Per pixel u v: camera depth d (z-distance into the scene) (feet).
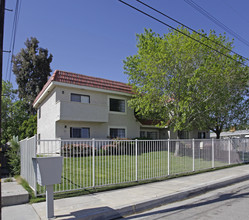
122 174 31.40
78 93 61.00
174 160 34.68
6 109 110.52
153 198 22.18
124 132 69.05
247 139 53.67
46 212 17.71
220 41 54.39
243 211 19.36
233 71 54.90
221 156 44.78
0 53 15.61
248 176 36.58
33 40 125.08
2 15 15.96
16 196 20.57
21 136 91.81
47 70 122.83
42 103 71.46
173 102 55.42
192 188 26.40
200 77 50.57
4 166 41.42
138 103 60.49
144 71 56.18
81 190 24.53
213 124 68.49
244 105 69.41
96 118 59.93
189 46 50.14
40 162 16.92
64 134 57.82
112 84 66.74
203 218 17.70
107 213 18.47
